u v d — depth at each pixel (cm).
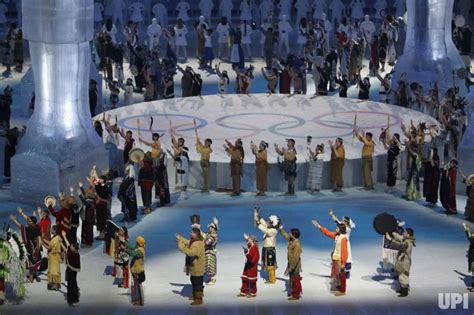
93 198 4056
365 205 4497
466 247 4019
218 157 4791
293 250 3497
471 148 4688
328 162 4734
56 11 4409
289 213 4388
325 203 4528
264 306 3459
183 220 4306
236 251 3950
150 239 4078
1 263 3503
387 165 4709
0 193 4656
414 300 3516
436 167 4478
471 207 4312
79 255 3569
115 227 3831
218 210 4431
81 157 4534
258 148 4931
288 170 4631
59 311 3444
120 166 4916
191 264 3466
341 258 3553
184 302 3500
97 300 3528
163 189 4472
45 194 4469
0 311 3441
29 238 3688
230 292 3581
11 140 4838
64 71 4491
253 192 4694
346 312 3416
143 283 3669
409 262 3538
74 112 4556
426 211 4444
